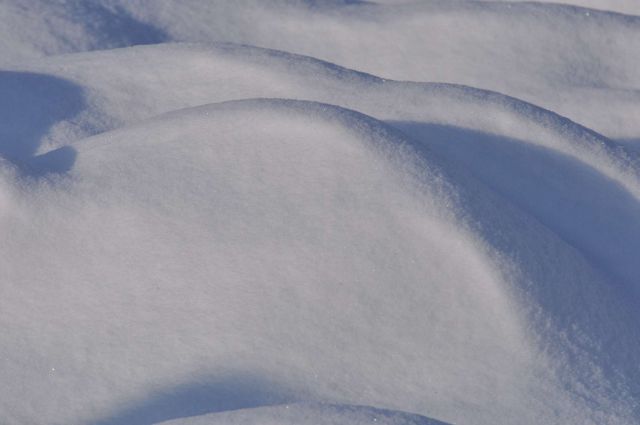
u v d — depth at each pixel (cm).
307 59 963
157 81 994
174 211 751
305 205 728
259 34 1162
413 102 866
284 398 659
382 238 702
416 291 684
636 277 764
